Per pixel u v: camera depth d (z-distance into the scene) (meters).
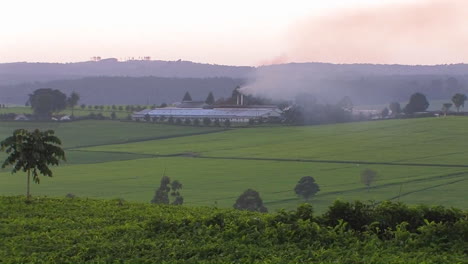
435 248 63.44
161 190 190.25
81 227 85.25
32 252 69.31
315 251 63.66
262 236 68.94
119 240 72.19
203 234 71.88
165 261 62.53
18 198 109.62
